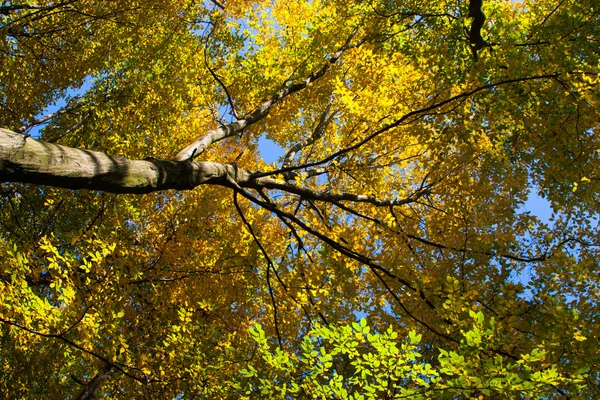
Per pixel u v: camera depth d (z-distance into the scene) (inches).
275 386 102.5
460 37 171.6
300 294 158.6
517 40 168.2
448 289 104.6
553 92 141.4
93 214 220.7
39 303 111.0
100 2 226.8
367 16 197.9
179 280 168.4
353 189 183.6
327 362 98.3
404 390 90.1
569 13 165.5
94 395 185.2
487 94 150.9
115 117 236.7
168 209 173.2
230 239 171.9
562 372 91.4
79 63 241.9
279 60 224.7
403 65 200.7
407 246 161.3
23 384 173.3
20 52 223.6
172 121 257.4
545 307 110.2
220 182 124.1
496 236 161.2
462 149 161.6
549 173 169.8
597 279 135.6
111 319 118.3
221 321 175.2
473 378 84.2
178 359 132.1
